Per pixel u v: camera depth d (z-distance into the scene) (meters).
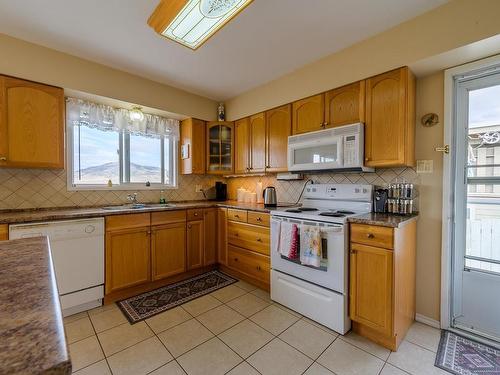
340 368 1.48
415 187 2.02
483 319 1.77
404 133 1.83
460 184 1.85
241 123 3.26
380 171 2.22
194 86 2.98
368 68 1.99
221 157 3.40
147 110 2.90
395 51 1.84
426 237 1.96
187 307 2.18
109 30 1.89
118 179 2.91
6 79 1.93
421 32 1.72
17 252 0.83
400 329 1.70
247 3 1.41
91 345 1.67
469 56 1.67
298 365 1.50
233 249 2.86
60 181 2.46
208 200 3.68
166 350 1.63
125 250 2.33
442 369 1.46
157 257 2.55
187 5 1.42
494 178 1.73
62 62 2.19
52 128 2.15
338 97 2.21
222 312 2.10
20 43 1.99
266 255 2.46
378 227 1.67
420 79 2.00
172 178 3.38
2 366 0.30
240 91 3.14
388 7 1.64
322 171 2.50
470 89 1.80
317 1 1.58
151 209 2.49
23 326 0.40
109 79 2.46
